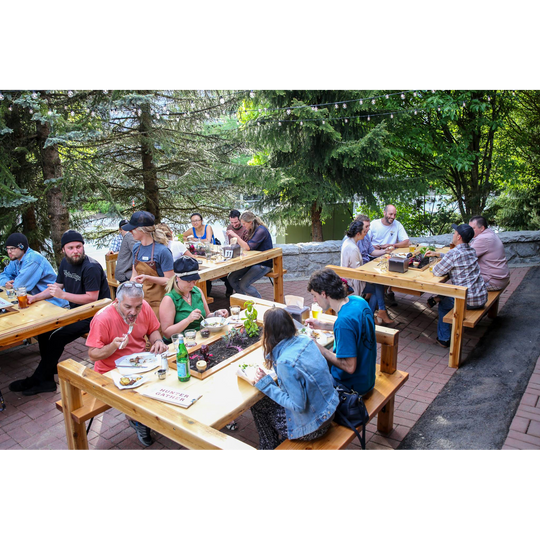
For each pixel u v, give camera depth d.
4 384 4.80
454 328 4.75
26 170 8.04
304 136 9.27
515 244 8.89
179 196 10.34
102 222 10.43
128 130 9.25
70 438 3.38
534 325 5.81
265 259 6.70
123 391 2.90
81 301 4.65
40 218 8.88
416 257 5.93
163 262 4.78
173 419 2.54
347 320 3.04
